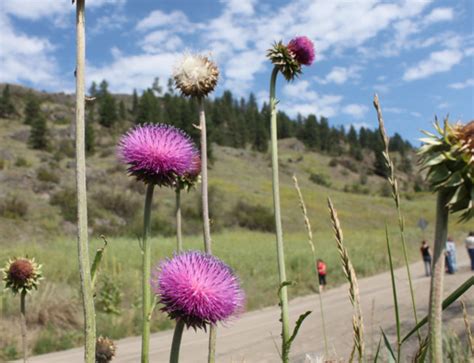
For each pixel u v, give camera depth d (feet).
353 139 582.76
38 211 135.44
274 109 11.26
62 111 354.33
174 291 7.57
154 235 139.85
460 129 5.03
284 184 316.81
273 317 55.57
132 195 166.30
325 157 514.68
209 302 7.56
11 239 112.37
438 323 4.68
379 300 49.73
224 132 466.70
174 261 7.93
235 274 8.17
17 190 152.56
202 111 12.30
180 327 7.66
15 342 42.39
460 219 4.86
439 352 4.64
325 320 41.50
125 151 8.57
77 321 48.32
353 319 6.41
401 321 32.14
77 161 6.06
